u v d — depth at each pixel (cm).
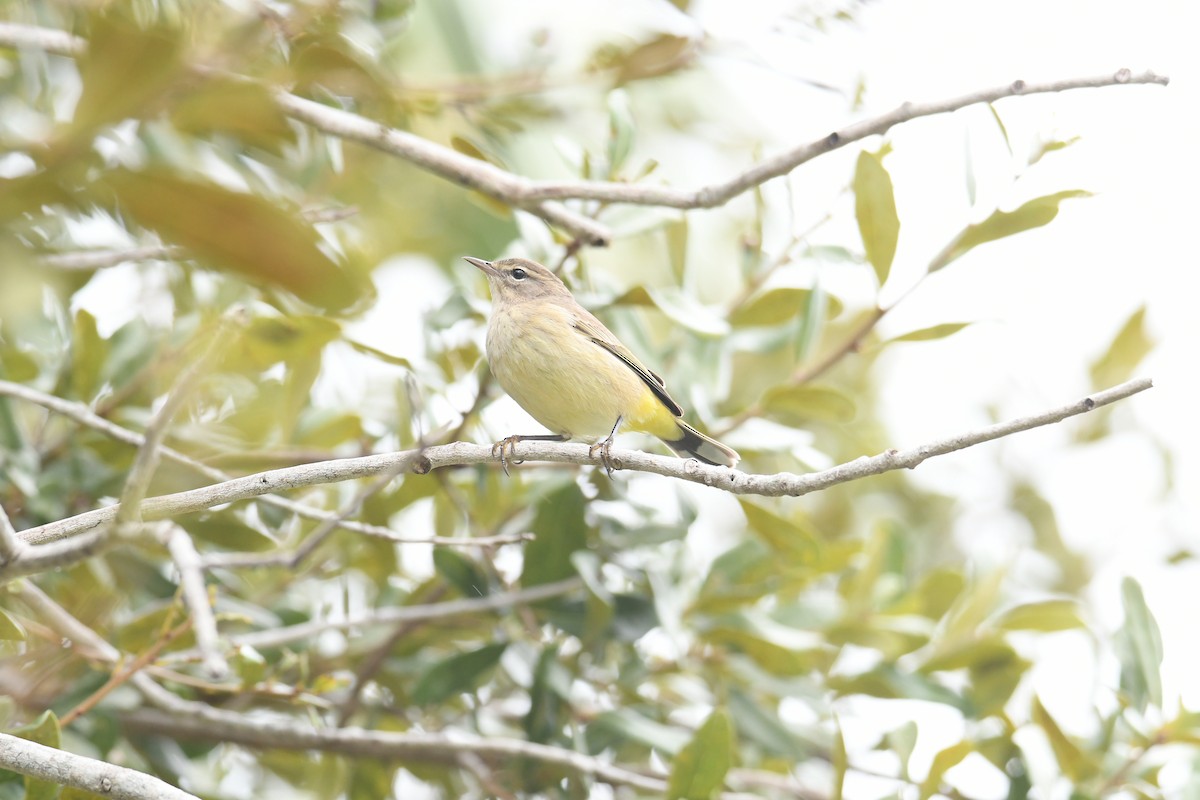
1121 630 1202
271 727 1106
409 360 1084
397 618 1116
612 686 1241
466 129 1385
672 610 1171
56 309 1115
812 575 1298
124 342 1164
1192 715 1167
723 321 1193
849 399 1196
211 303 1102
